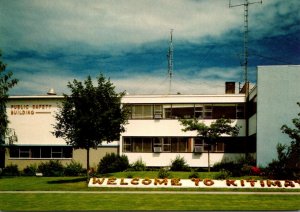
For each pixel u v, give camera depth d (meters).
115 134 33.31
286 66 37.84
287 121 37.41
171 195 24.83
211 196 24.28
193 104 44.88
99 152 46.06
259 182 28.86
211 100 44.66
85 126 32.41
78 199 22.98
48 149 47.06
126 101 45.59
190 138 44.62
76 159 46.44
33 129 47.34
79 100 32.81
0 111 43.72
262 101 37.88
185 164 43.22
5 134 44.84
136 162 43.47
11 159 47.28
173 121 45.00
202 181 29.19
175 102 45.16
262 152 37.38
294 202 21.73
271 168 34.16
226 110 44.38
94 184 29.73
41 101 47.44
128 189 28.41
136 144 45.22
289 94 37.62
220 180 29.31
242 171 35.19
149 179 29.64
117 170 42.31
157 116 45.22
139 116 45.47
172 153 44.59
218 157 43.81
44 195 25.11
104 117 32.41
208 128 38.69
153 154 44.84
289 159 34.31
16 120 47.56
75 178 37.47
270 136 37.47
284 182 28.88
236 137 43.81
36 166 46.41
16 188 29.64
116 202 21.67
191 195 24.81
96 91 32.81
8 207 20.19
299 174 33.12
